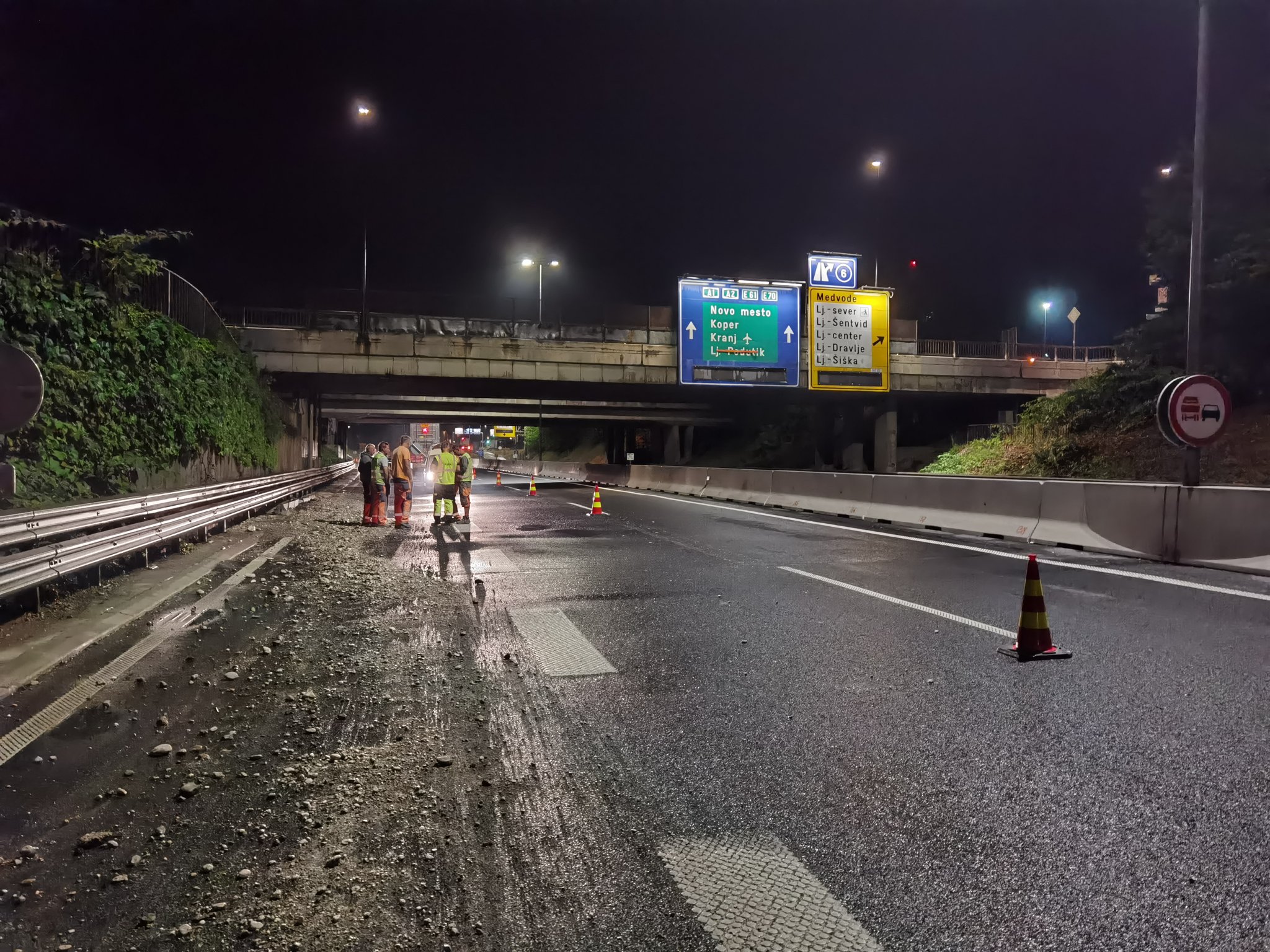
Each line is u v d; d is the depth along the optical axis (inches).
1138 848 124.6
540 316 1438.2
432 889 114.3
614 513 786.2
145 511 386.0
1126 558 432.1
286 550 485.7
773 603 319.0
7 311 404.5
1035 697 197.8
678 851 125.4
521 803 142.3
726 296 1325.0
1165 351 1126.4
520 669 227.0
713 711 191.0
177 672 223.0
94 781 151.6
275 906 110.0
